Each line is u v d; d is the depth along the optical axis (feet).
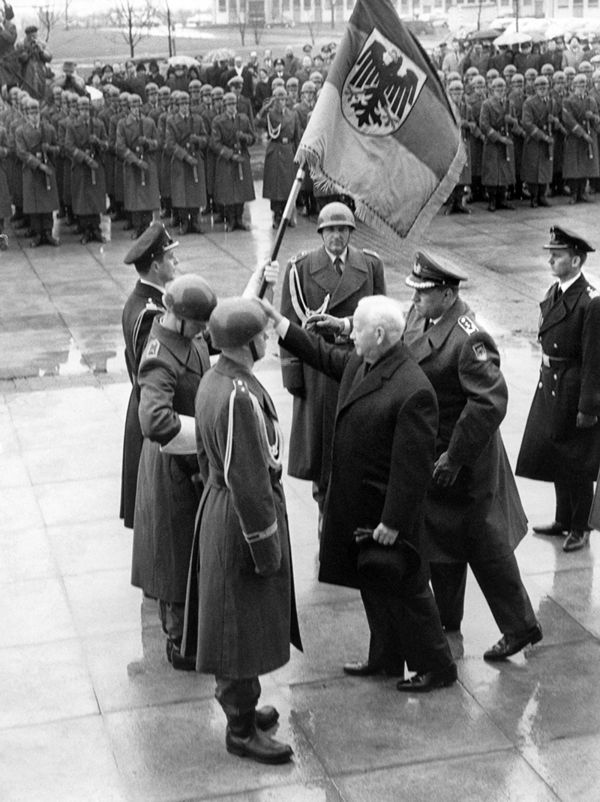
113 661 24.14
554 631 25.03
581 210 76.79
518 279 57.36
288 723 21.83
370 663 23.34
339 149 24.82
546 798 19.51
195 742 21.30
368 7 24.50
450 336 23.11
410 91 24.86
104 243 70.44
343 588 27.27
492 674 23.35
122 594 26.91
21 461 34.68
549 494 32.22
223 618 20.02
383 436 21.58
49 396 40.81
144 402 22.30
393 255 61.11
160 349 22.84
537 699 22.41
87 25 222.07
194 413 22.85
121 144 71.51
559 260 27.99
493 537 23.40
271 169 73.97
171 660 23.82
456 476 23.12
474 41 127.44
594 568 27.96
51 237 70.23
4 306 54.75
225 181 72.02
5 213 69.82
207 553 20.17
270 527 19.48
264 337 20.24
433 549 23.57
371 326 21.30
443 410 23.34
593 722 21.62
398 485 21.17
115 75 104.99
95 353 46.24
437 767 20.38
